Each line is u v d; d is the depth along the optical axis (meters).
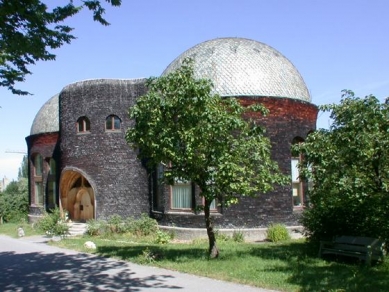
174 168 13.20
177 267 11.88
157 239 18.11
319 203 13.03
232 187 12.19
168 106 12.31
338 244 12.40
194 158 12.37
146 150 13.07
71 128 23.19
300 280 9.91
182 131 12.26
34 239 20.45
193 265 12.03
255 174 13.66
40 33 9.22
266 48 21.94
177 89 12.46
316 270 10.97
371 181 11.99
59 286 10.38
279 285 9.57
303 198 20.41
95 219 22.00
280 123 19.58
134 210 22.14
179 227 19.62
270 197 19.11
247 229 18.69
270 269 11.21
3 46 8.82
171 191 20.33
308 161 12.22
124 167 22.30
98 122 22.48
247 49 21.08
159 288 9.79
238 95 19.20
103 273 11.70
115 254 14.62
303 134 20.44
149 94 12.62
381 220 12.21
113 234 20.20
